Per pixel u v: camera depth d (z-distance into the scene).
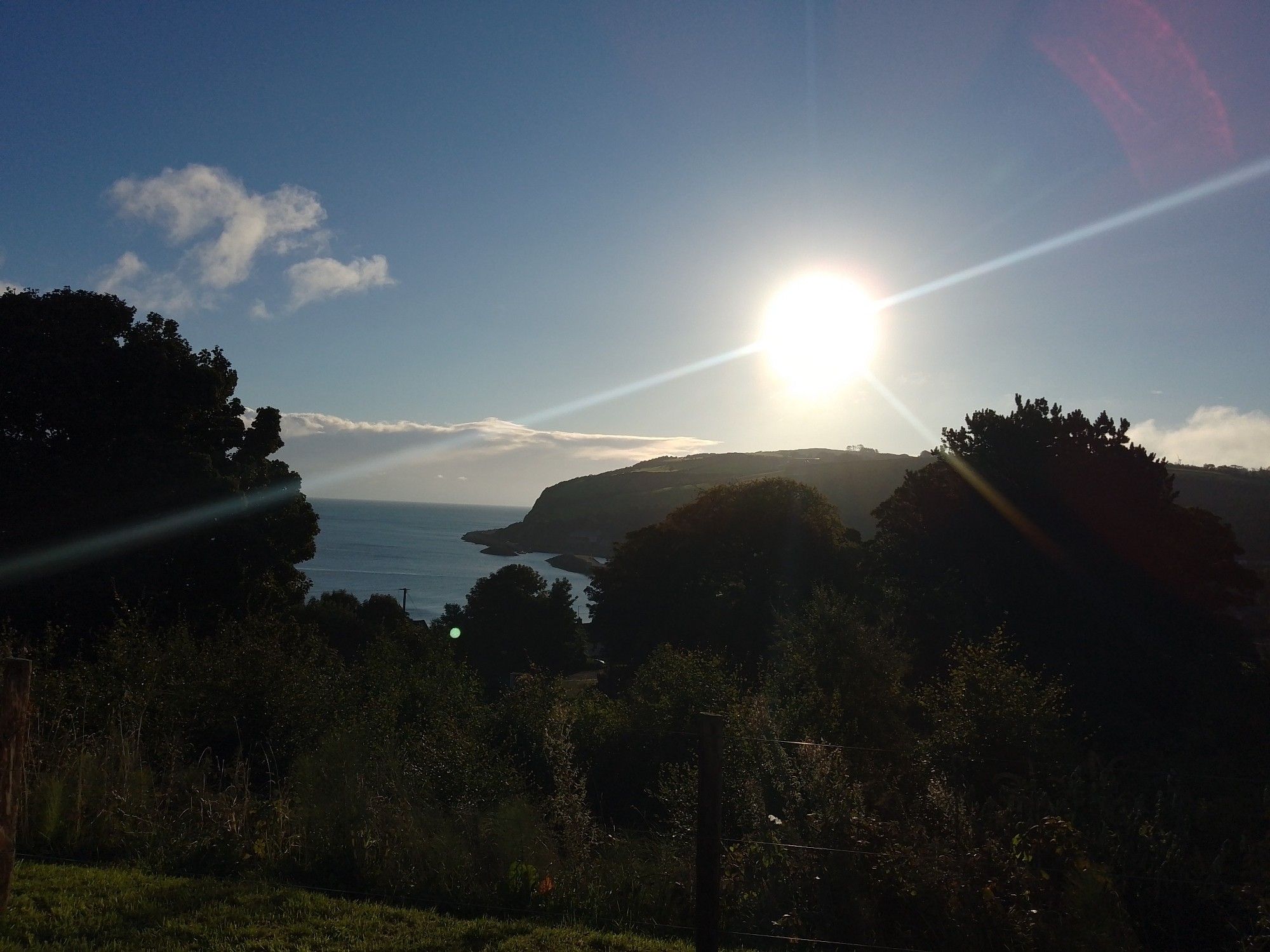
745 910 7.47
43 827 8.05
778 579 43.38
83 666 11.71
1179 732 20.77
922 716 16.81
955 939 6.80
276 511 31.89
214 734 11.00
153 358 28.53
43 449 27.42
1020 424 33.44
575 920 7.33
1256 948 6.67
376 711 11.98
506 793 9.31
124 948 5.85
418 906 7.43
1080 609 28.25
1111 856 7.62
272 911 6.72
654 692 17.66
